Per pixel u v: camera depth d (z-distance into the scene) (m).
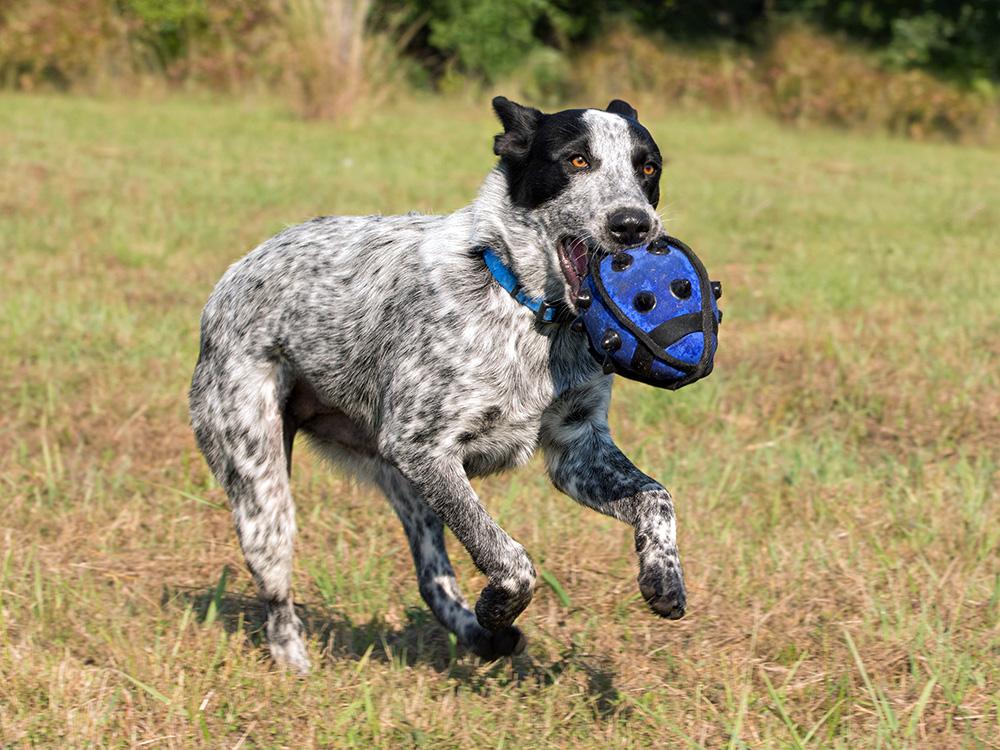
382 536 7.46
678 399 9.76
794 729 5.23
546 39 38.34
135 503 7.81
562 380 5.81
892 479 8.33
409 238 6.17
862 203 20.59
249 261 6.61
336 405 6.40
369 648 5.94
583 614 6.55
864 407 9.91
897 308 12.95
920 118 34.47
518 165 5.86
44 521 7.48
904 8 38.03
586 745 5.24
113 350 10.71
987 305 13.10
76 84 32.09
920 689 5.67
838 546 7.27
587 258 5.58
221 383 6.40
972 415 9.58
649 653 6.07
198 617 6.47
